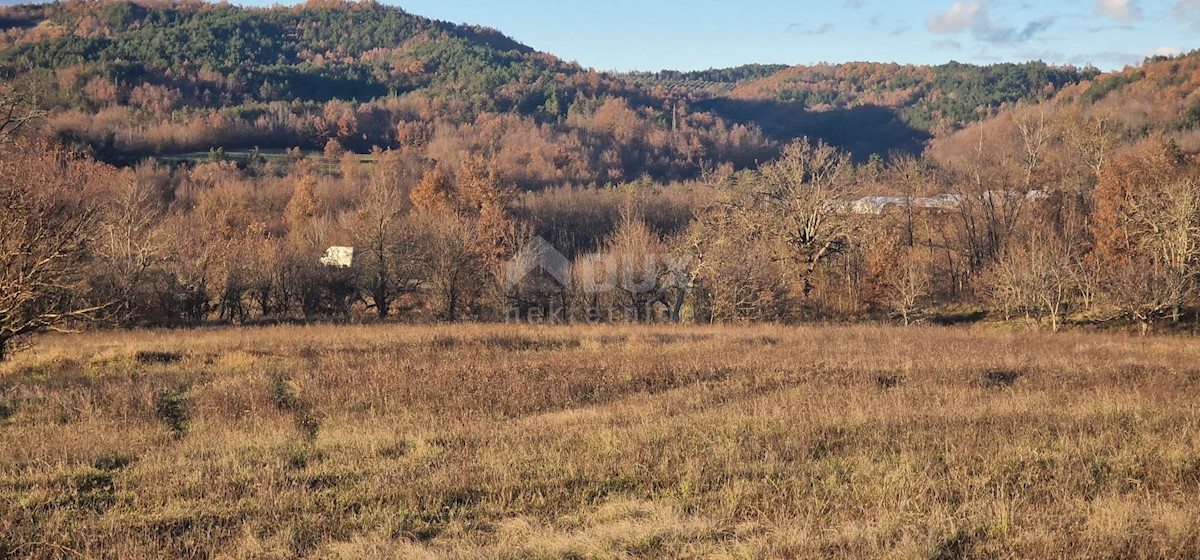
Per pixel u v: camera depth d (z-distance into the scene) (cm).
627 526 852
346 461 1162
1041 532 812
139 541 838
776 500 950
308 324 4216
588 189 9050
